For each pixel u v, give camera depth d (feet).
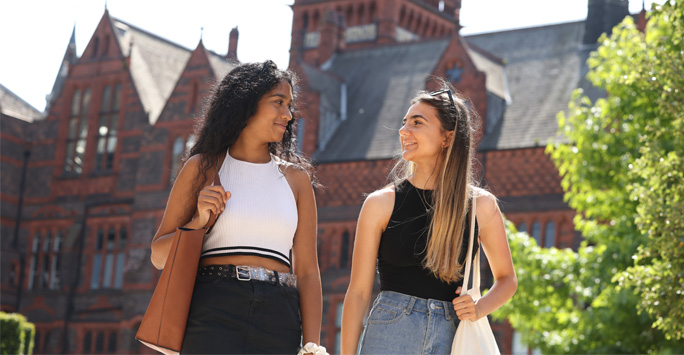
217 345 13.24
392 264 15.11
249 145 14.71
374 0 176.76
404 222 15.15
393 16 172.45
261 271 13.74
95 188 138.92
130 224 133.69
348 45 173.99
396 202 15.33
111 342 131.44
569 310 56.18
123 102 139.64
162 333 13.19
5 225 141.38
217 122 14.44
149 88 142.92
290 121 15.69
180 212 14.29
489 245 15.62
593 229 54.44
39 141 144.97
